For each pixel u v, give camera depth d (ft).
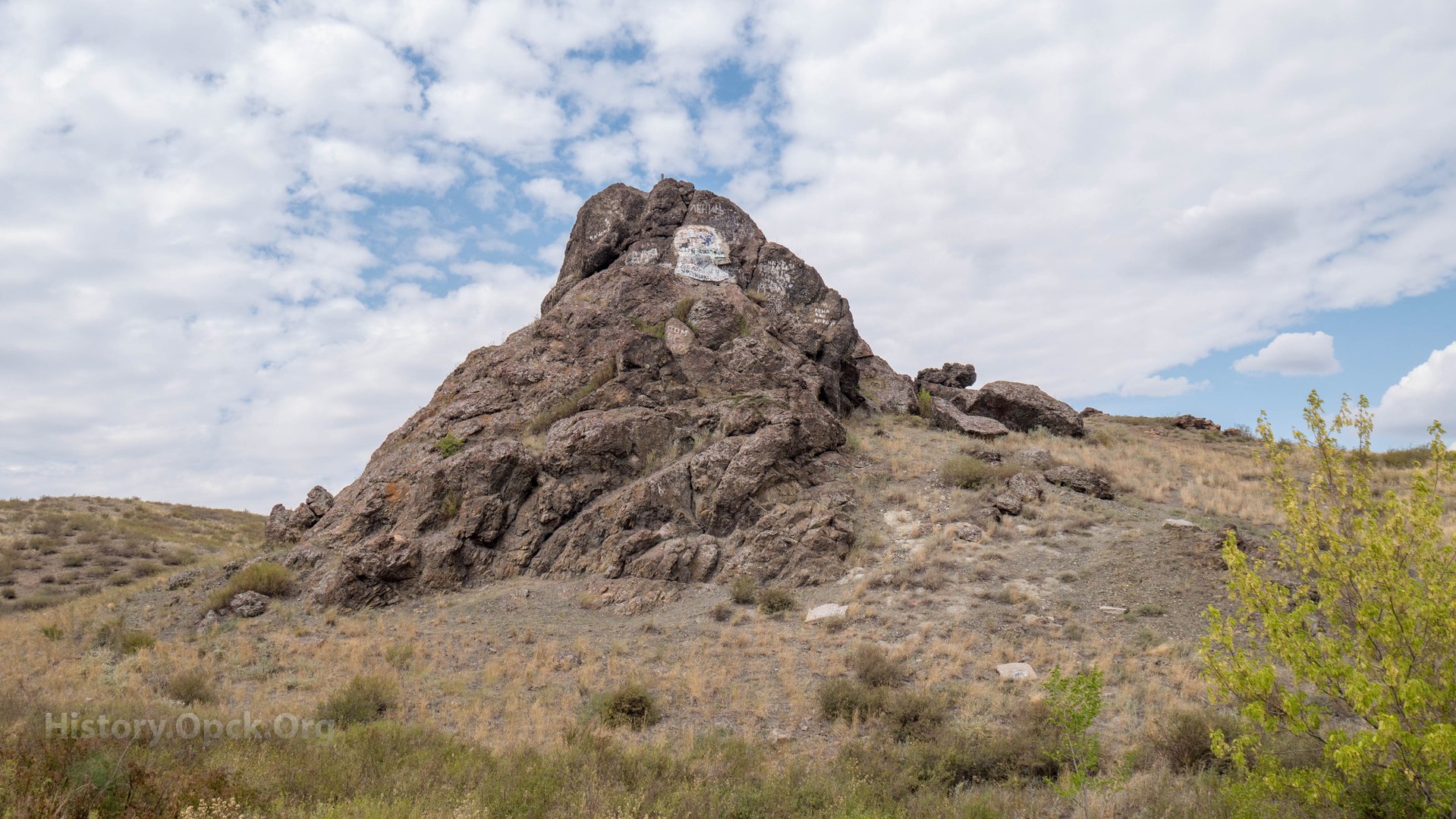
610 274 120.47
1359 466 25.67
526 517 78.28
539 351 103.50
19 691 46.01
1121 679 47.55
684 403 94.17
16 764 25.46
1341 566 24.17
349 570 70.49
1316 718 23.70
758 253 129.80
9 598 92.17
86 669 55.01
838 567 71.15
